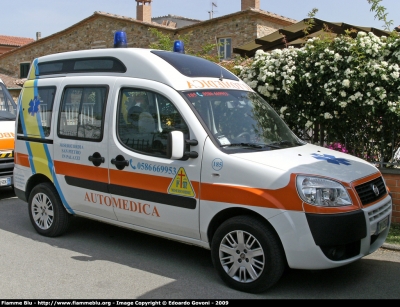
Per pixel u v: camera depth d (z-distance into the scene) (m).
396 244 5.62
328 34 7.14
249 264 4.30
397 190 6.41
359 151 6.92
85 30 24.34
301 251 4.01
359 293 4.39
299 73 7.03
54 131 5.89
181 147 4.41
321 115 6.98
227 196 4.32
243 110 5.12
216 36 20.02
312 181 4.07
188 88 4.91
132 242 5.98
